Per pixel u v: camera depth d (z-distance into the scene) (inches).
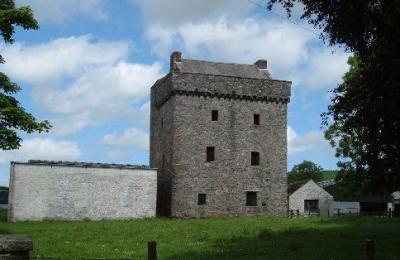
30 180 1578.5
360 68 596.1
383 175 647.8
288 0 601.9
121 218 1678.2
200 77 1838.1
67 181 1626.5
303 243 808.9
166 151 1884.8
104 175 1679.4
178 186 1786.4
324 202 2320.4
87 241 876.0
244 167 1871.3
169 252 715.4
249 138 1891.0
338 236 935.0
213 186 1825.8
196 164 1815.9
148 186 1738.4
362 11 530.6
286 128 1946.4
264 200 1882.4
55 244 814.5
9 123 845.8
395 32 499.2
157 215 1855.3
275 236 938.7
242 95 1887.3
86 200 1641.2
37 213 1572.3
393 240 864.9
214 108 1859.0
